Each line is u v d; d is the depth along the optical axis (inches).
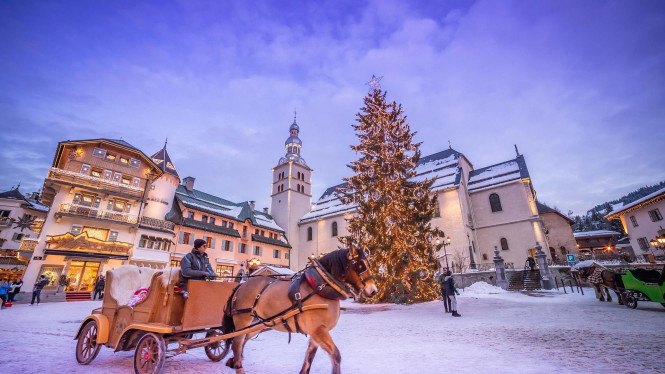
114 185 1111.6
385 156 805.2
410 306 628.4
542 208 1622.8
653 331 272.8
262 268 844.6
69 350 250.5
